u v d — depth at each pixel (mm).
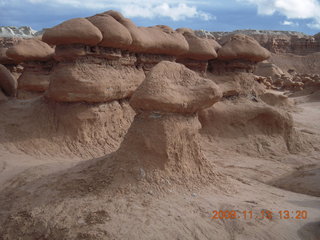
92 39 7359
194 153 5070
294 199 5207
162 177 4559
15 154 7023
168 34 9648
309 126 13977
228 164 8219
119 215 3770
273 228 3842
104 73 7926
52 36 7320
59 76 7664
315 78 31312
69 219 3736
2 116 8250
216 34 72562
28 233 3666
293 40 61531
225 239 3574
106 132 8273
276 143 10062
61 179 4793
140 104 4777
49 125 7918
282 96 18672
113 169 4688
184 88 4969
